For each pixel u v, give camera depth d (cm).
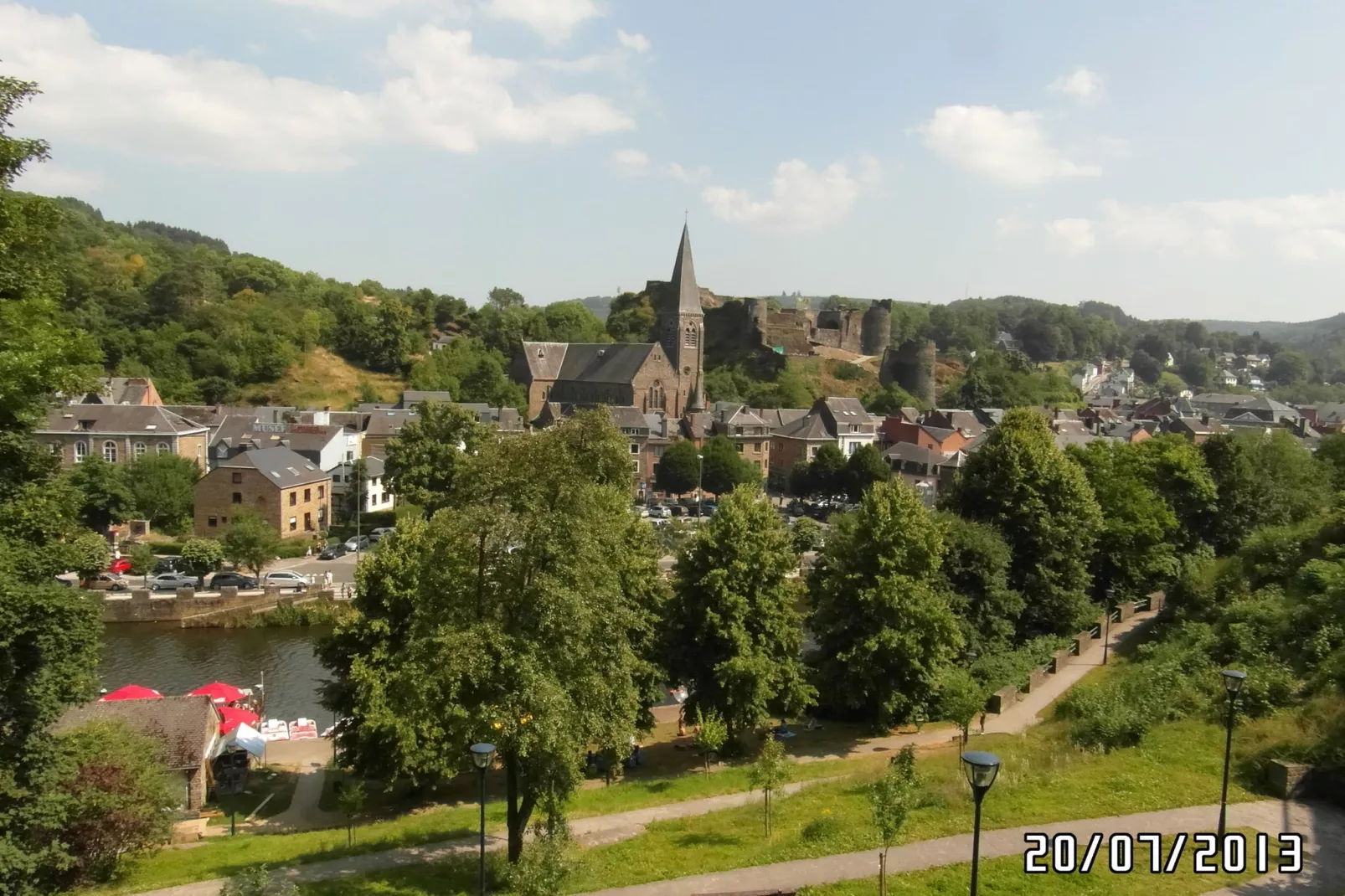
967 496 5353
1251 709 2825
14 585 2052
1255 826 2108
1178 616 4916
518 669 2175
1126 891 1839
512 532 2244
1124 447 6328
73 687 2294
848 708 4319
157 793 2834
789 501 11656
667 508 10456
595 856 2358
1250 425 16000
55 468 2562
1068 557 5062
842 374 19612
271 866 2598
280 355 15625
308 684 5412
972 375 17162
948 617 3897
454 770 2916
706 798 3056
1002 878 1912
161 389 13850
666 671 3812
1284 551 4847
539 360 15650
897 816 1856
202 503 8306
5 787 2167
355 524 9206
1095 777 2439
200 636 6338
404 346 17500
